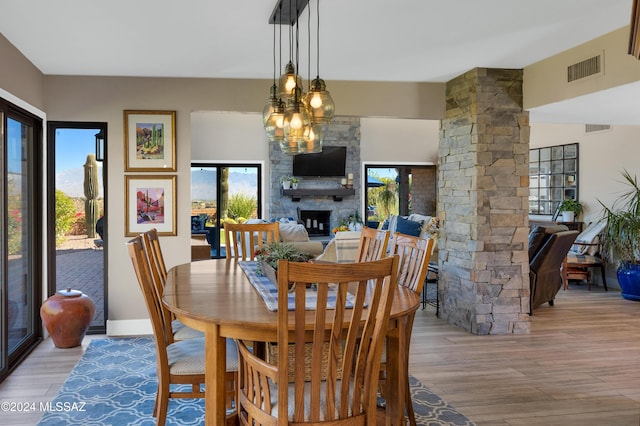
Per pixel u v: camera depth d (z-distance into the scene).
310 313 2.25
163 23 3.56
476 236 4.98
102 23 3.55
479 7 3.32
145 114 5.03
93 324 5.14
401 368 2.51
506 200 5.03
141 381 3.77
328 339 2.18
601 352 4.48
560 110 4.99
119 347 4.62
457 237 5.33
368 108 5.35
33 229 4.78
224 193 10.17
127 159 5.01
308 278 1.78
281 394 1.87
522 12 3.43
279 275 1.76
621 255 6.69
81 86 4.95
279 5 3.21
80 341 4.65
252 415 2.07
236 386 2.53
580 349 4.57
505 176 5.02
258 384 2.05
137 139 5.03
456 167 5.32
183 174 5.09
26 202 4.58
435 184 10.84
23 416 3.14
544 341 4.81
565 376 3.89
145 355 4.39
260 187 10.29
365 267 1.85
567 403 3.39
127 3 3.20
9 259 4.09
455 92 5.30
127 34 3.79
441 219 5.66
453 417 3.16
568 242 6.04
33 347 4.59
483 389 3.63
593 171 7.92
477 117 4.94
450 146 5.45
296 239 5.91
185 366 2.60
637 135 7.13
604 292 7.25
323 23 3.59
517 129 5.03
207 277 3.28
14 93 4.04
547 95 4.65
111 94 4.99
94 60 4.46
